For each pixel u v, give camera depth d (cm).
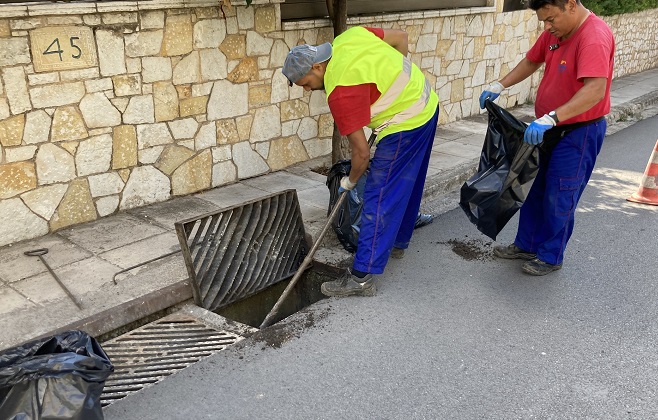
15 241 402
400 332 321
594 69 313
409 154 341
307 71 316
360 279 355
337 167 404
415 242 441
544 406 263
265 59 526
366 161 329
